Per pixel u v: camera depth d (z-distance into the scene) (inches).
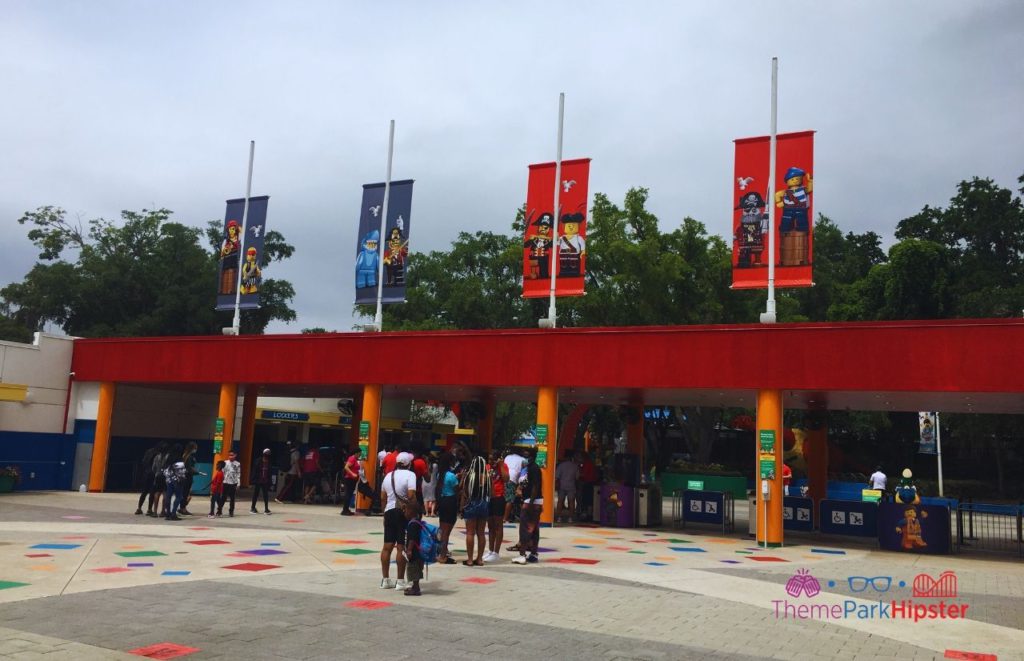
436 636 297.0
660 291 1489.9
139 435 1146.0
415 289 1759.4
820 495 907.4
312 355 927.0
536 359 805.9
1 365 999.0
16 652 253.6
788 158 737.6
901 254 1817.2
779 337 705.0
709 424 1651.1
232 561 472.1
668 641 303.6
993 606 414.3
